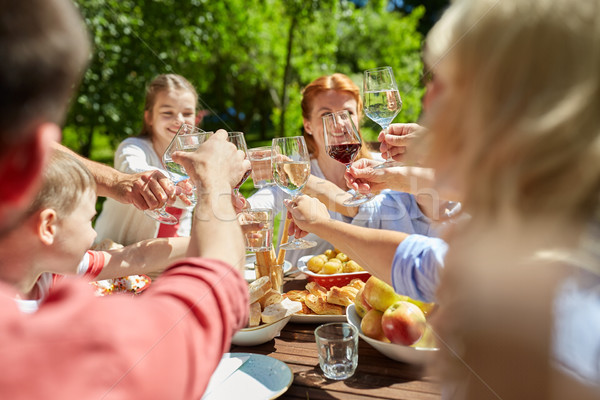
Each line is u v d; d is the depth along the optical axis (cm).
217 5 684
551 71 40
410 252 80
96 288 125
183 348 41
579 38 39
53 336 36
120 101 559
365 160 146
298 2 700
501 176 42
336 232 92
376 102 146
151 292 45
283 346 105
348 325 94
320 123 188
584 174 40
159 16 599
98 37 510
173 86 220
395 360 91
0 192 34
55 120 34
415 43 914
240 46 754
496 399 46
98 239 205
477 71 42
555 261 43
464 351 49
